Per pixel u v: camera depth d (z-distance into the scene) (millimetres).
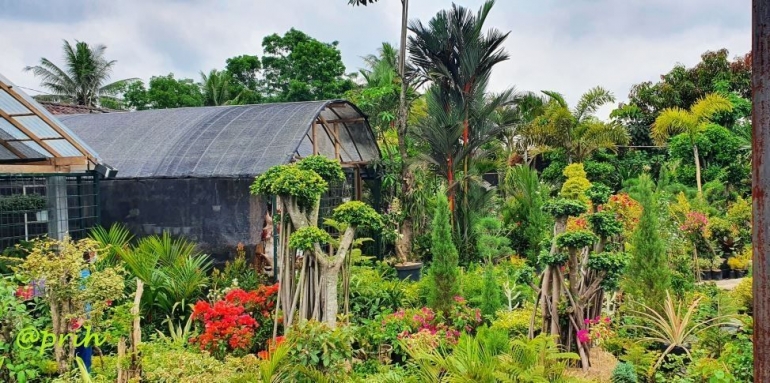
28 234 9148
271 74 34750
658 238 7723
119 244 9273
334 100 11680
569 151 20891
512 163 22656
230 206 10305
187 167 10500
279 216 7344
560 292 6707
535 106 22078
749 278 8898
